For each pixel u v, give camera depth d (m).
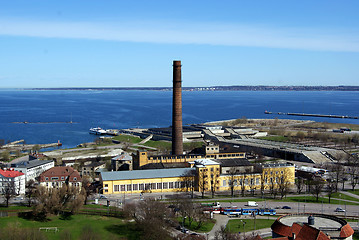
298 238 152.00
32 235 196.75
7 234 197.00
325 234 154.88
